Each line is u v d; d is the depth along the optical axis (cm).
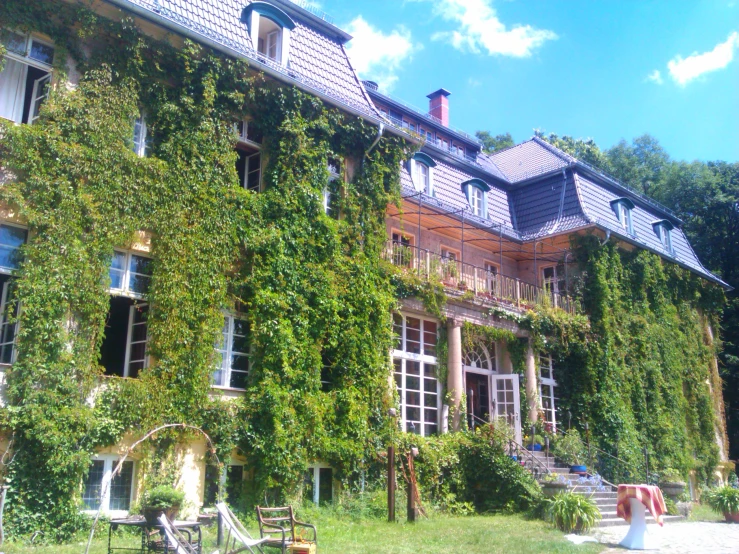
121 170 1338
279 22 1736
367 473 1609
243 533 1077
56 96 1297
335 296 1628
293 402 1480
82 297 1236
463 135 3041
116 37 1396
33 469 1137
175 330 1345
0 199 1190
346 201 1756
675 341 2894
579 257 2597
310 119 1703
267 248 1523
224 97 1538
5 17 1267
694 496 2783
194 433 1328
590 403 2408
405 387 1906
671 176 4409
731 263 4088
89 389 1220
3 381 1142
